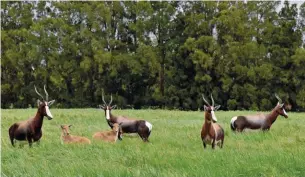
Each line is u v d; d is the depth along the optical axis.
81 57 67.75
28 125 19.05
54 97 69.50
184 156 15.09
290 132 23.91
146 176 12.76
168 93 65.31
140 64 64.94
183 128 26.22
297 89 63.78
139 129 22.27
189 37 63.72
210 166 13.48
